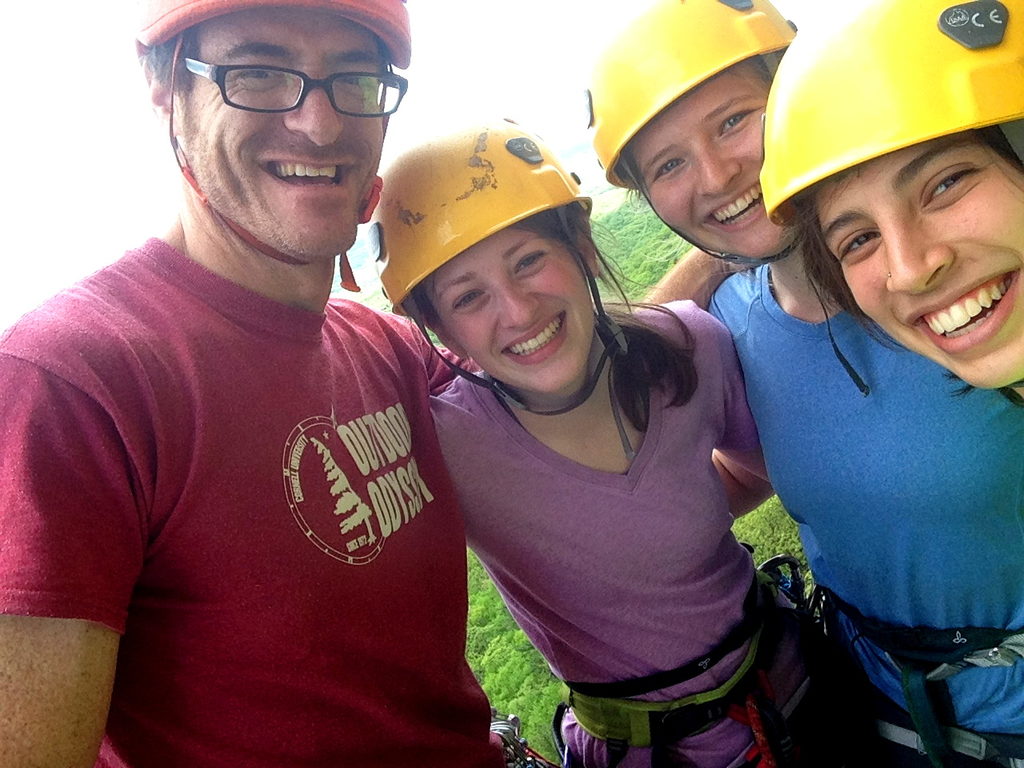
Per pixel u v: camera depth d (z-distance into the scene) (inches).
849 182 16.8
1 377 16.1
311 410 20.6
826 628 31.0
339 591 19.6
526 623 30.5
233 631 18.4
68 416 16.2
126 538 16.8
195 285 19.6
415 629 21.7
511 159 25.1
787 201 19.0
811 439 25.5
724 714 28.5
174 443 17.8
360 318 26.2
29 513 15.3
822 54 17.1
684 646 28.4
